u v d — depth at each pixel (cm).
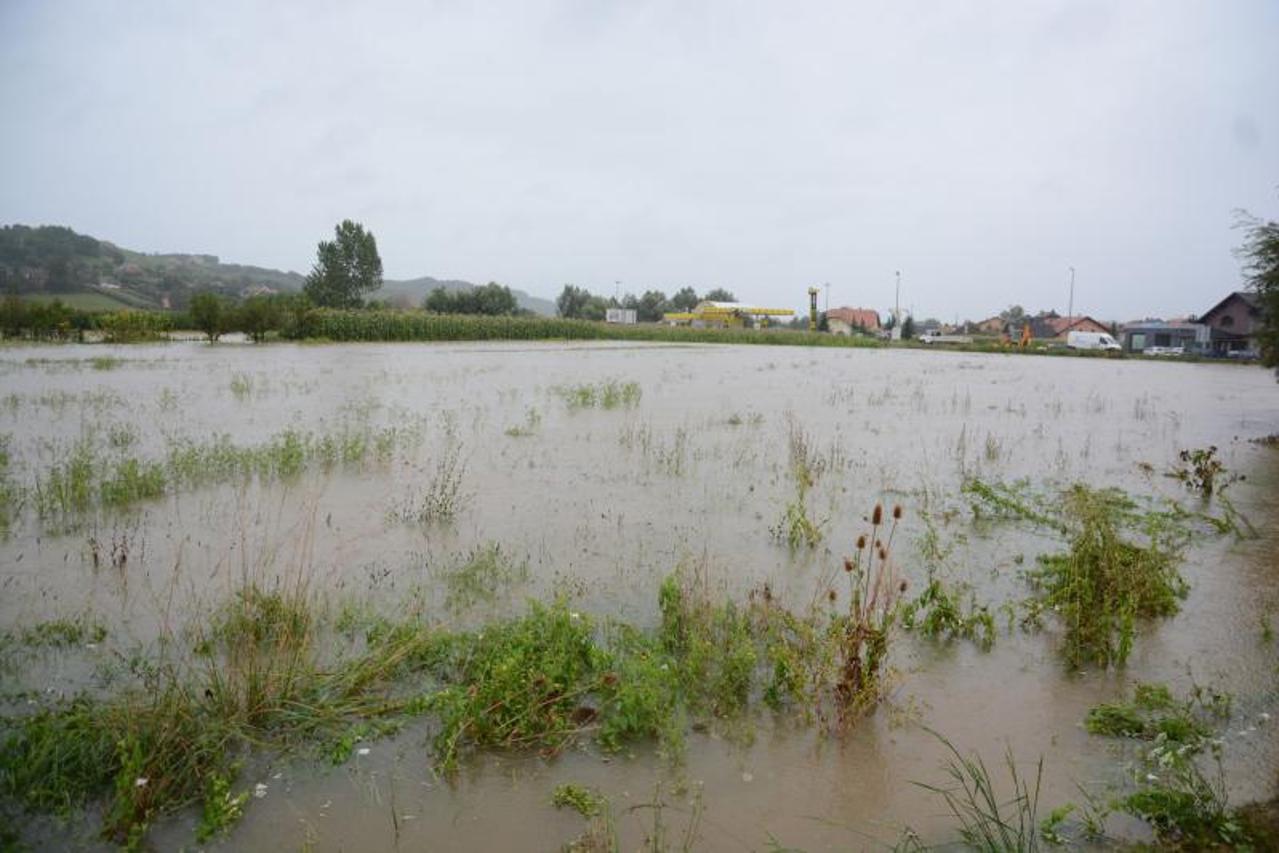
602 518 799
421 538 720
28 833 335
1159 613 578
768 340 6581
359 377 2242
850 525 799
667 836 342
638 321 11338
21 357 2877
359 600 573
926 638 540
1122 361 5078
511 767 389
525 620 486
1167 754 393
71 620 528
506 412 1530
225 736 389
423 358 3186
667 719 416
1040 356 5516
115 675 457
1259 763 395
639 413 1570
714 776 386
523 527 763
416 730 417
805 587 623
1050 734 426
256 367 2556
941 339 7544
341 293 7412
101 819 345
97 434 1211
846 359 4100
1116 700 459
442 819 351
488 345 4597
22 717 405
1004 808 365
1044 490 965
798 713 442
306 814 352
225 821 339
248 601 521
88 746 372
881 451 1213
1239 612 584
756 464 1076
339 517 782
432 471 983
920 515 840
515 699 414
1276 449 1291
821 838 345
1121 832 348
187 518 762
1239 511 873
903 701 458
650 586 617
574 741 411
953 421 1576
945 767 396
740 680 459
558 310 10988
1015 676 488
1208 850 334
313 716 414
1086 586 566
